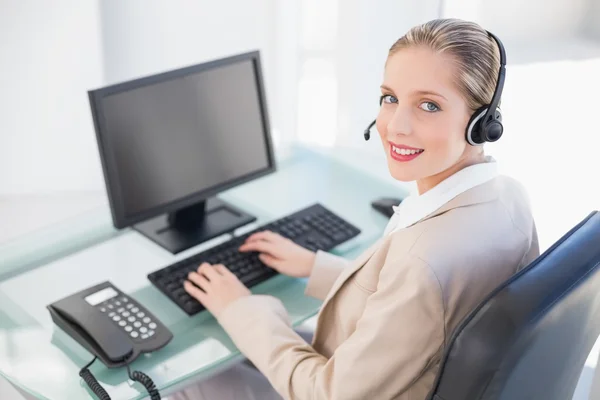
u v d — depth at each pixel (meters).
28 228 2.71
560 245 1.04
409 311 0.99
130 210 1.46
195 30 2.72
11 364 1.22
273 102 2.87
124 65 2.77
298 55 2.65
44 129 2.76
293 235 1.56
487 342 0.91
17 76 2.63
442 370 0.97
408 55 1.00
